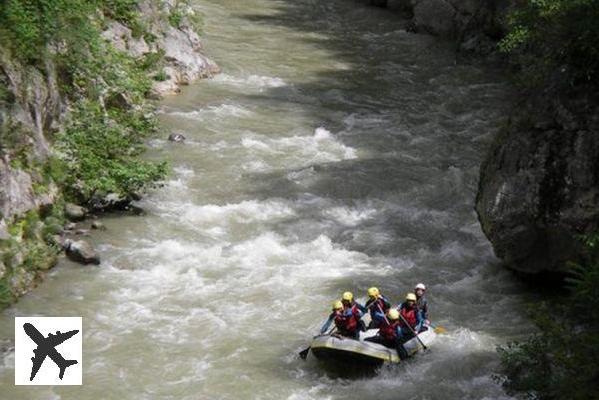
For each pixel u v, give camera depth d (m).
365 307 34.44
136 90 56.38
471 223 45.91
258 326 36.06
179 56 63.75
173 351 34.09
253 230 44.25
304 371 33.19
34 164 40.97
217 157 52.09
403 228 45.19
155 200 46.31
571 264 32.19
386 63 74.69
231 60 71.00
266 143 54.88
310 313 37.12
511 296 38.97
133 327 35.53
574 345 29.19
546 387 30.08
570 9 37.72
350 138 56.88
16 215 38.31
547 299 38.66
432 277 40.56
